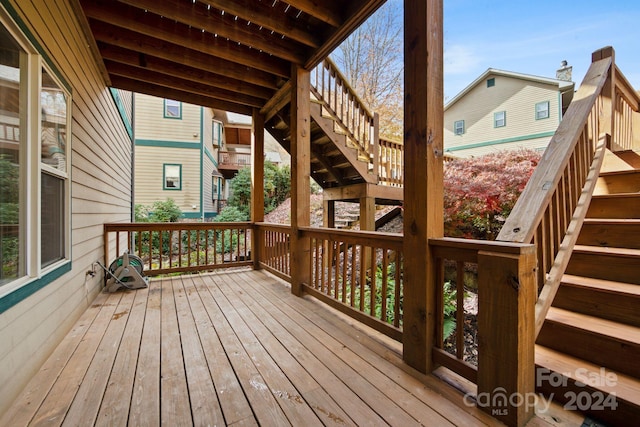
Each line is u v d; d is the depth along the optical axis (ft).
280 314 8.99
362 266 7.83
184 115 36.40
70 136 8.04
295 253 11.09
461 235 16.34
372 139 17.28
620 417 3.91
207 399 4.87
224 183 54.29
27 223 5.52
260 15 8.63
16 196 5.34
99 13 8.44
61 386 5.21
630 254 5.47
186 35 9.62
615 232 6.29
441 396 4.93
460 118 44.37
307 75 11.10
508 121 39.37
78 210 8.81
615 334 4.58
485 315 4.50
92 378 5.48
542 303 5.25
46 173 6.62
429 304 5.54
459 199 15.88
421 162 5.58
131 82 13.24
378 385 5.25
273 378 5.49
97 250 11.42
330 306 9.43
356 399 4.86
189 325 8.11
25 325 5.24
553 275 5.54
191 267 14.20
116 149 16.39
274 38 10.12
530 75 37.06
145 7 7.96
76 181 8.64
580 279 5.82
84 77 9.61
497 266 4.34
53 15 6.81
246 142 62.08
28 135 5.58
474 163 17.13
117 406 4.68
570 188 6.53
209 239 29.45
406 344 5.98
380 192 17.28
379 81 42.37
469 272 14.76
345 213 26.30
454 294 12.38
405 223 5.95
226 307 9.64
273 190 46.14
